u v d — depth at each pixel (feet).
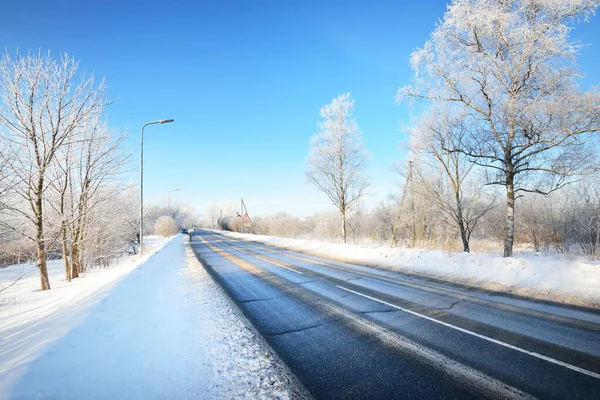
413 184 59.72
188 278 35.73
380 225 105.19
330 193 72.54
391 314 19.92
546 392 10.55
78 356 10.95
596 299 20.95
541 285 24.97
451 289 26.73
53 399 8.40
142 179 60.18
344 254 54.49
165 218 207.62
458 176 48.03
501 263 31.78
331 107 72.28
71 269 48.57
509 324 17.48
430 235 74.95
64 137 36.65
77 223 45.29
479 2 32.01
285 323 18.62
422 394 10.54
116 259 87.10
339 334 16.57
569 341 14.90
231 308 22.18
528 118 30.99
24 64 34.09
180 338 16.12
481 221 82.79
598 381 11.21
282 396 10.50
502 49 32.81
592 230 58.95
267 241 100.99
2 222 32.96
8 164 31.58
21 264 69.10
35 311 20.98
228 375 12.05
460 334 16.14
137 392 10.54
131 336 15.05
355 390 10.87
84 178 42.98
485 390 10.73
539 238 69.26
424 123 44.47
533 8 30.37
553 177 35.47
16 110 33.58
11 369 9.16
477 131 37.76
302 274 36.78
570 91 29.94
